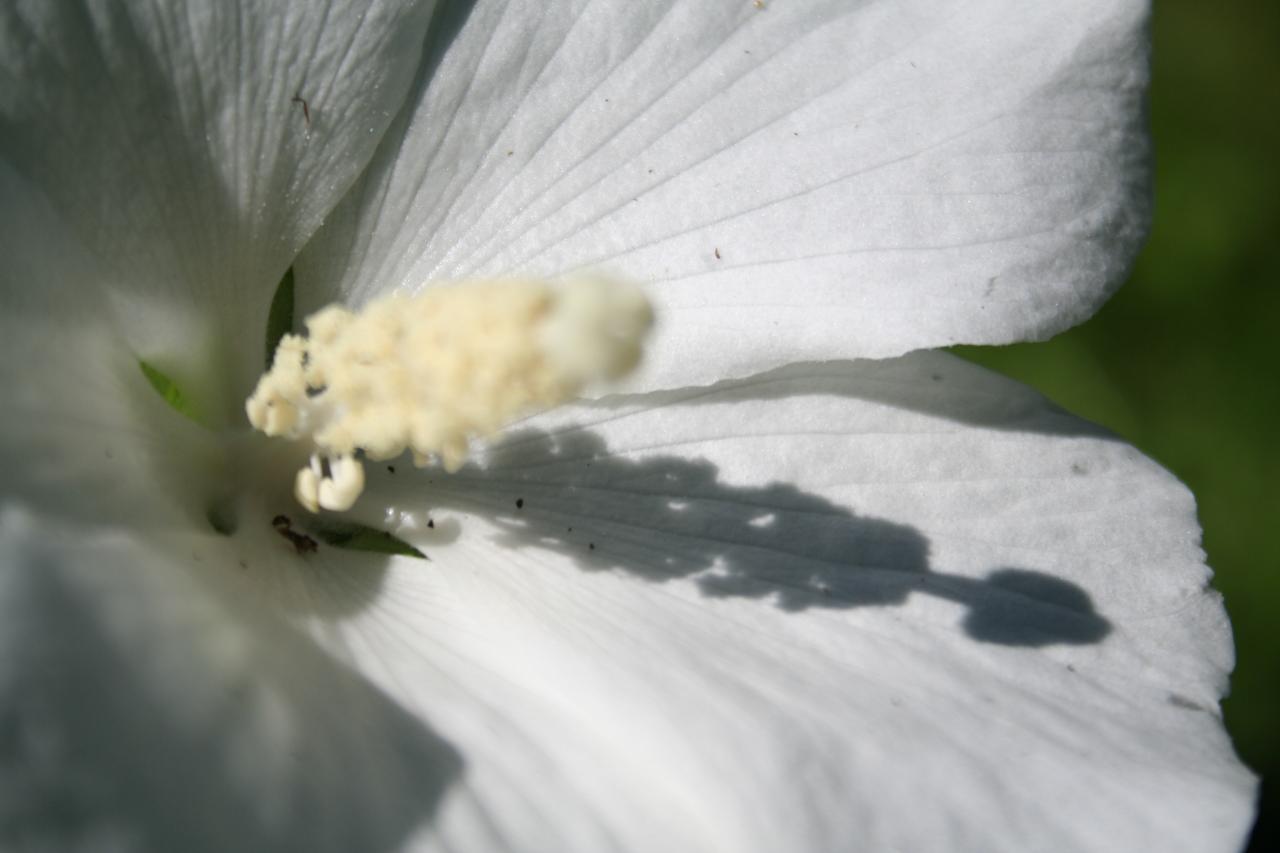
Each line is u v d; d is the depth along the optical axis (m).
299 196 0.14
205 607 0.12
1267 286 0.19
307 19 0.14
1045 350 0.19
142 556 0.12
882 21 0.14
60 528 0.12
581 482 0.14
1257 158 0.19
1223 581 0.19
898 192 0.14
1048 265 0.13
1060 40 0.13
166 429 0.13
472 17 0.14
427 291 0.13
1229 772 0.12
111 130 0.13
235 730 0.12
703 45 0.14
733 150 0.14
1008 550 0.14
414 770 0.12
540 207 0.14
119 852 0.11
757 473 0.14
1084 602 0.13
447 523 0.14
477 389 0.12
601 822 0.12
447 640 0.13
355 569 0.14
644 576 0.14
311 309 0.14
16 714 0.11
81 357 0.13
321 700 0.12
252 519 0.14
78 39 0.13
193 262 0.14
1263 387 0.19
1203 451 0.19
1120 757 0.12
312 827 0.11
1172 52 0.20
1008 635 0.13
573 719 0.13
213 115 0.13
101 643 0.11
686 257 0.14
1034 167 0.13
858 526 0.14
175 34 0.13
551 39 0.14
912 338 0.13
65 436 0.12
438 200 0.14
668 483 0.14
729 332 0.14
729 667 0.13
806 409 0.14
